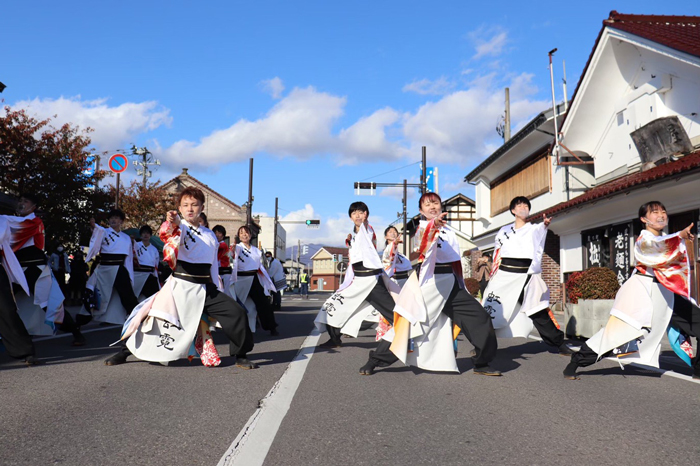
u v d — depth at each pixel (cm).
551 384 466
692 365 490
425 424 334
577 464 264
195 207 516
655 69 1215
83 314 721
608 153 1416
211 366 535
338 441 298
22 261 599
